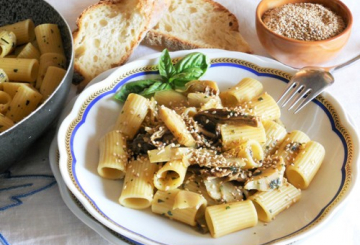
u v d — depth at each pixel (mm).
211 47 785
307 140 668
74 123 667
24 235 623
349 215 635
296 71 717
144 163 643
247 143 639
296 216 619
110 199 629
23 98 667
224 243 599
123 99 702
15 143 623
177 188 636
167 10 817
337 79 750
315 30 751
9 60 706
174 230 609
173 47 796
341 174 634
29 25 753
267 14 783
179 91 710
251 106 684
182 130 641
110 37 786
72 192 611
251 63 729
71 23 823
